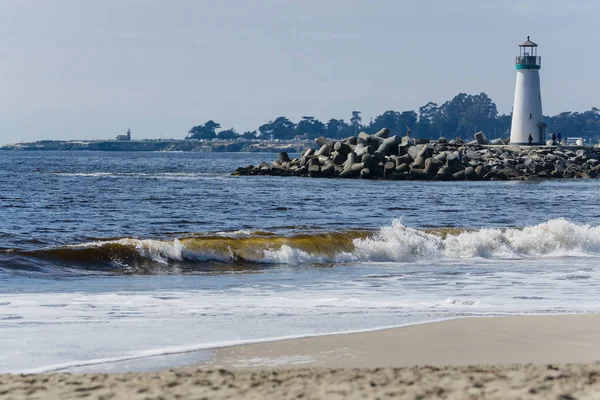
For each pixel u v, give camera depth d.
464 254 64.19
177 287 45.25
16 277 47.91
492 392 18.59
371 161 194.12
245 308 36.38
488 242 65.56
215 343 27.94
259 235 64.25
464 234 65.94
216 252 58.03
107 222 88.38
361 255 61.59
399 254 62.53
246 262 57.84
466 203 125.06
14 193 135.75
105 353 26.58
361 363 24.94
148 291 43.12
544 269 55.75
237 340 28.53
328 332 30.17
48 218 92.12
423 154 196.50
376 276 51.38
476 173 196.50
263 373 21.19
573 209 117.12
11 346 27.53
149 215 98.19
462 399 18.05
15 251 53.31
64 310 35.28
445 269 55.72
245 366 24.56
